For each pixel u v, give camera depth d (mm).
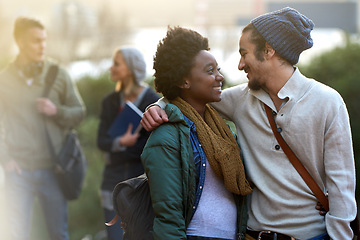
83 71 11320
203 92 2951
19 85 5059
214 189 2939
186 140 2848
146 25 24578
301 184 2947
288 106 2963
